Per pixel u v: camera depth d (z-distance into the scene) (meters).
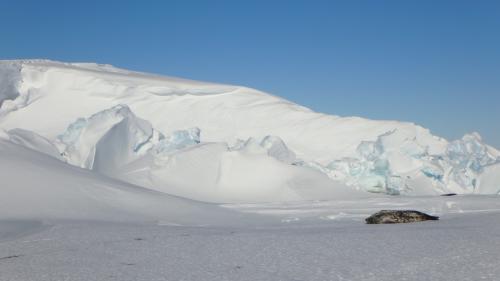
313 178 57.41
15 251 13.59
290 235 16.59
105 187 33.00
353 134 84.50
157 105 95.19
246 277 9.91
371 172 59.59
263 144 64.25
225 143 62.84
